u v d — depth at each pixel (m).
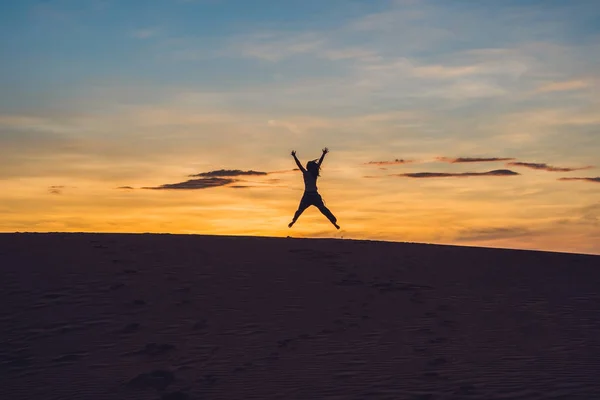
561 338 11.40
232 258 16.77
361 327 11.97
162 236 19.55
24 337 11.61
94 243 18.00
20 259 16.11
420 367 9.81
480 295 14.36
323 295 13.94
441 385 8.98
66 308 12.91
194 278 14.88
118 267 15.55
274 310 12.91
